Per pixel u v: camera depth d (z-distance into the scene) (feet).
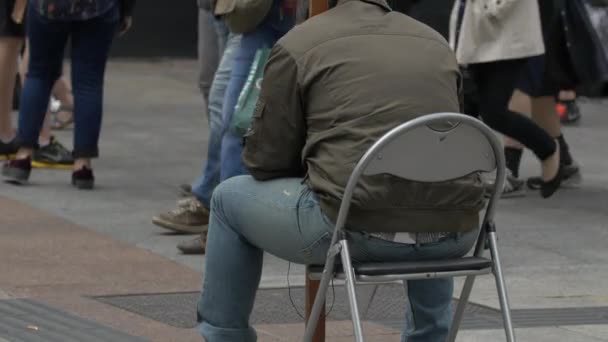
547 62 89.25
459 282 64.49
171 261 67.87
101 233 74.54
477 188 41.45
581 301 61.67
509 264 69.36
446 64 42.16
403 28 42.47
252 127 42.70
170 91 146.20
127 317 56.44
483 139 40.60
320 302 40.81
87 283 62.39
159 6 170.71
